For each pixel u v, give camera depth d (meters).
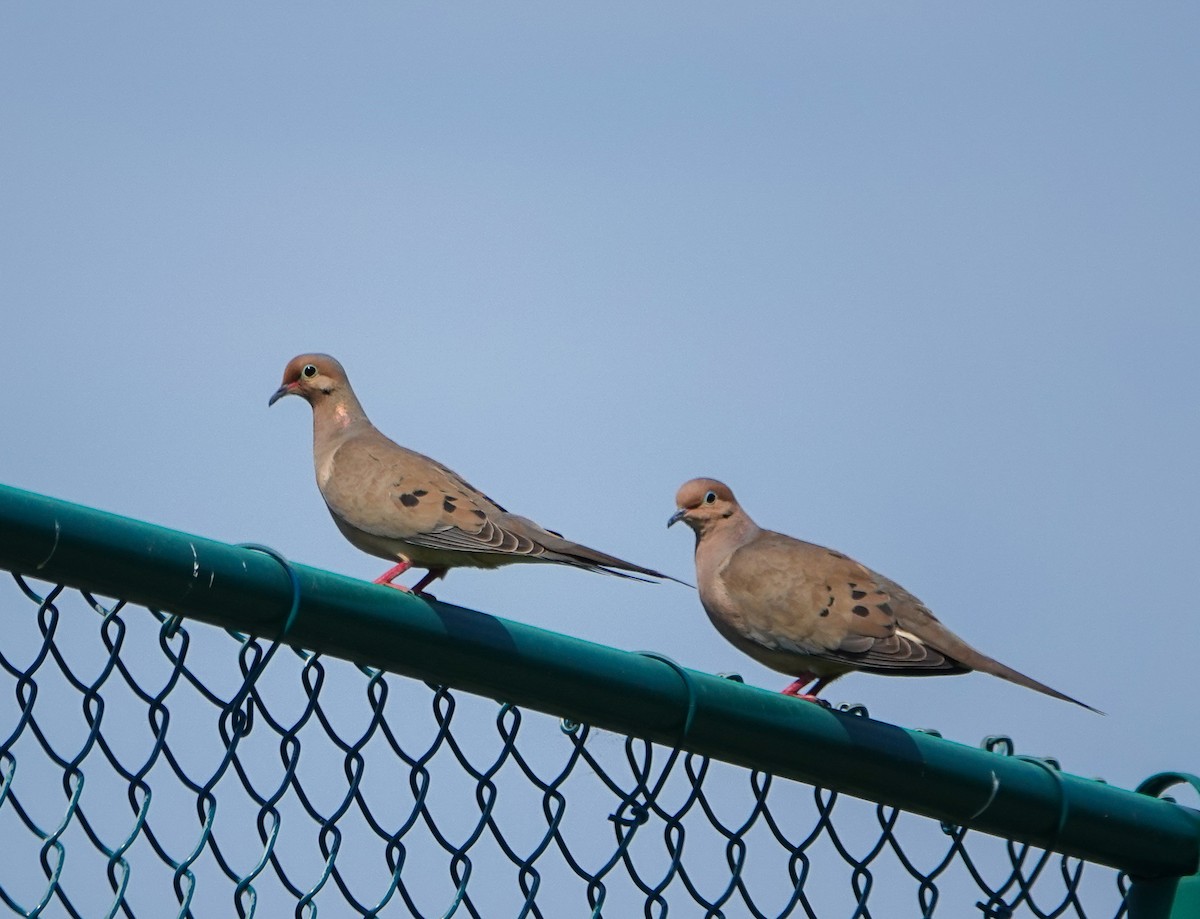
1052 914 10.37
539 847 8.47
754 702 8.96
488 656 8.09
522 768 8.48
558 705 8.38
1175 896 10.61
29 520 6.77
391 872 7.99
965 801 9.72
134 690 7.30
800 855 9.38
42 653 7.09
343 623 7.69
